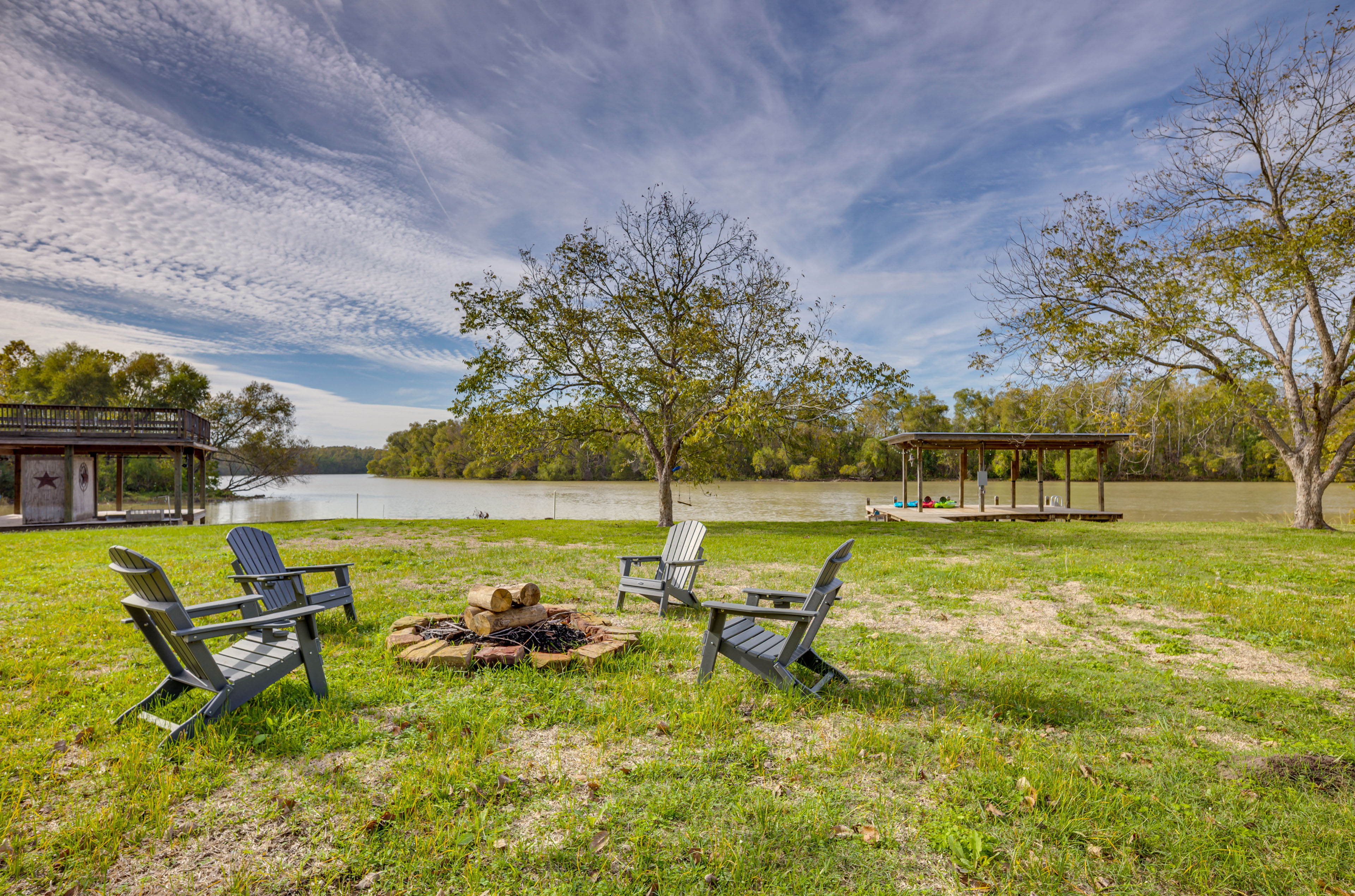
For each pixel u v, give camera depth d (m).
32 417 19.50
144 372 50.53
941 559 11.14
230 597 7.17
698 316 18.98
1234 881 2.35
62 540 13.33
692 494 49.38
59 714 3.75
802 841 2.56
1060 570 9.77
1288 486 51.66
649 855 2.45
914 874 2.39
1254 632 6.13
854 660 5.17
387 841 2.52
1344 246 15.20
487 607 5.16
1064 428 23.95
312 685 3.90
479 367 19.64
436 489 62.56
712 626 4.32
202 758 3.16
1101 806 2.81
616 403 20.17
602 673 4.59
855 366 17.80
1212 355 17.44
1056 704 4.11
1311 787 3.02
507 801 2.84
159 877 2.31
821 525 19.31
